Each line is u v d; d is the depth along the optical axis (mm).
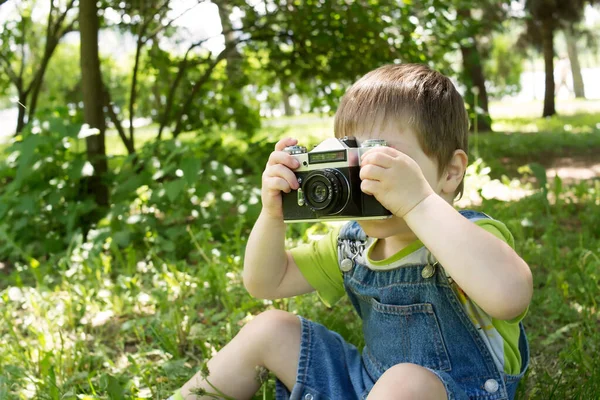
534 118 19703
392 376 1552
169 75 7352
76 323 2996
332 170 1575
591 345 2391
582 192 5582
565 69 42094
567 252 3682
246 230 4371
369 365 1837
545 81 19625
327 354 1860
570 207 5043
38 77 7223
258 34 6898
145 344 2715
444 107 1717
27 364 2457
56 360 2432
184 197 4492
